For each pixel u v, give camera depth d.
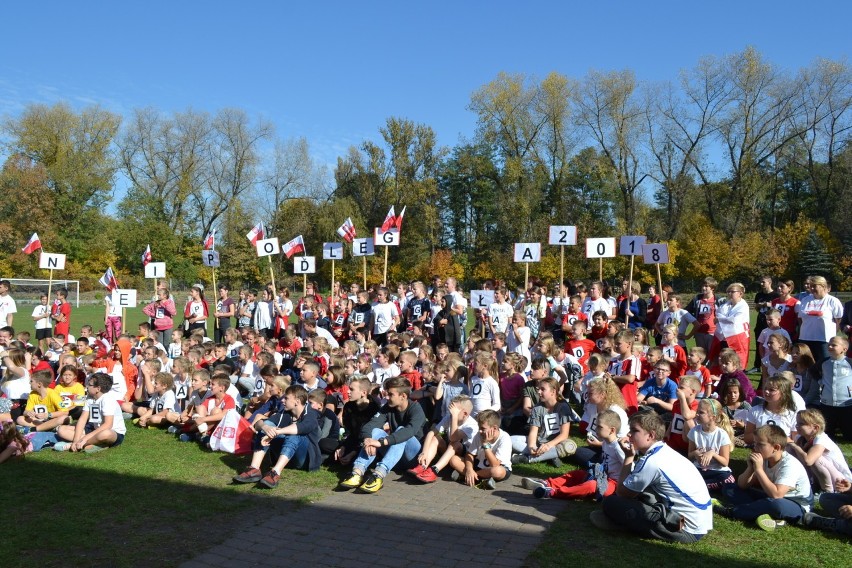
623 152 50.19
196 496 6.76
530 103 51.47
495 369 8.51
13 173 54.16
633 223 50.78
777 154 50.91
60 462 8.02
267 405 8.77
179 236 60.94
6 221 53.03
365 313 14.65
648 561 5.10
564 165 52.16
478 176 59.84
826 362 8.48
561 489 6.64
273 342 12.73
